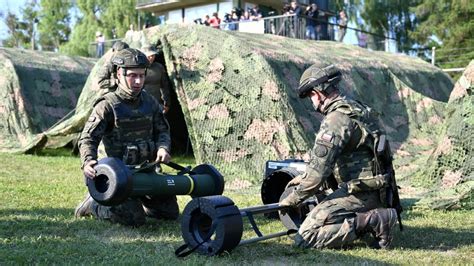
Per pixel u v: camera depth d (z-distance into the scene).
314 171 4.50
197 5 23.17
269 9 22.59
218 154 8.98
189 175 5.52
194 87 9.60
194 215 4.43
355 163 4.65
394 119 12.16
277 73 9.81
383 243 4.66
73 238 4.90
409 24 44.31
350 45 14.61
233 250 4.53
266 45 10.80
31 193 7.28
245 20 18.67
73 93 15.90
